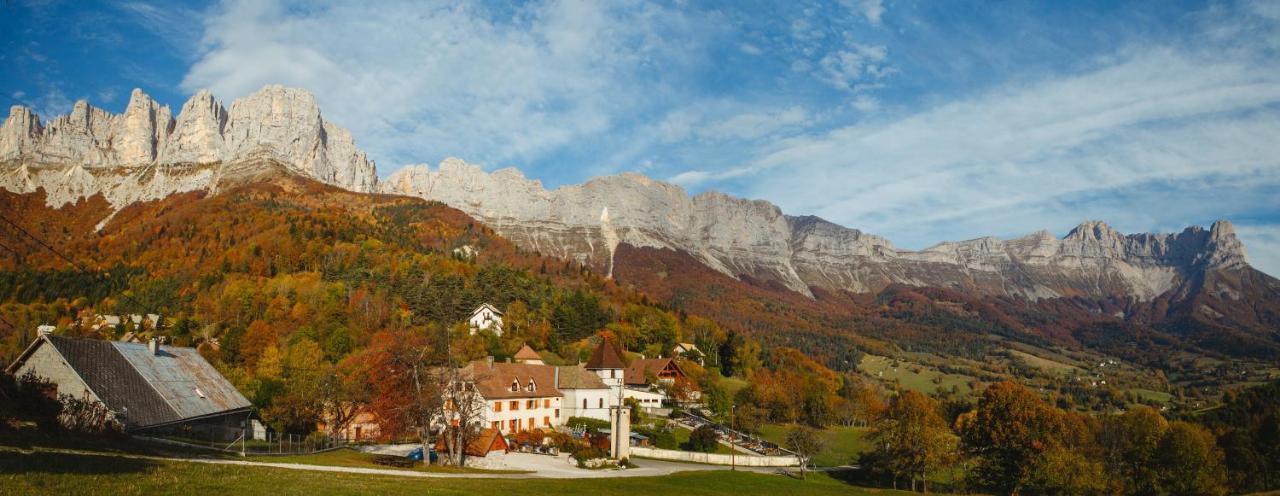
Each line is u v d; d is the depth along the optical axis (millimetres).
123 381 61406
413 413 65812
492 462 70250
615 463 83688
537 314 180000
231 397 74375
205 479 35875
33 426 48500
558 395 114312
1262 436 132250
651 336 195250
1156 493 107750
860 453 109500
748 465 101062
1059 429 111625
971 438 119625
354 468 53781
